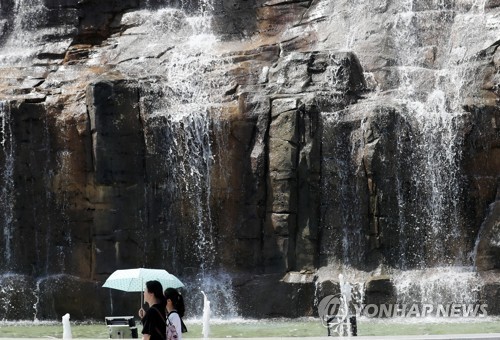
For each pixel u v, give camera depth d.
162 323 18.61
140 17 48.22
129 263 38.69
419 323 34.06
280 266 37.97
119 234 38.62
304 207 38.16
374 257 37.78
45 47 47.56
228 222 39.06
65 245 39.44
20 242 39.75
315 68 40.66
